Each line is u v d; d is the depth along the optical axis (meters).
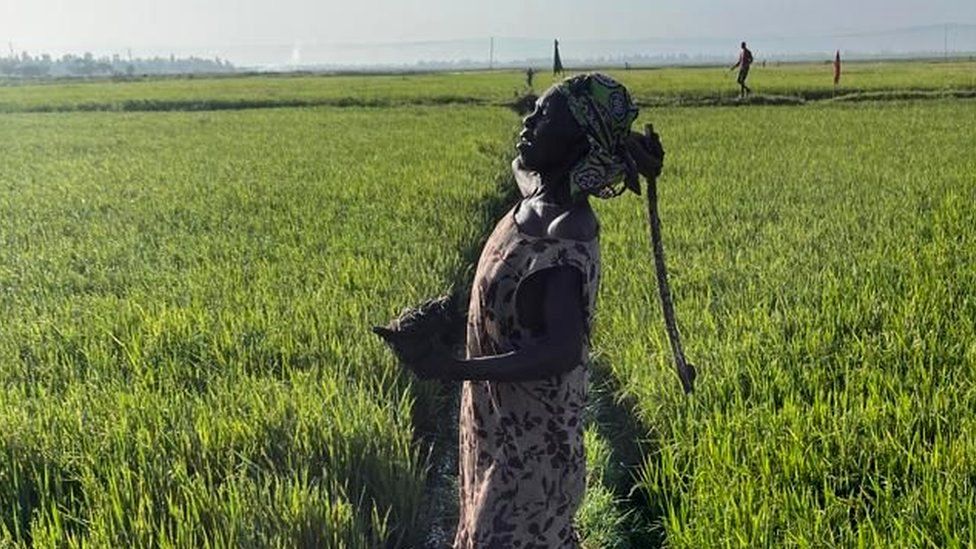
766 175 12.52
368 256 7.70
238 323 5.78
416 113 28.62
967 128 19.59
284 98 37.53
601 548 3.89
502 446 2.55
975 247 7.46
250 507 3.45
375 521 3.51
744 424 4.17
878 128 19.88
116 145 19.91
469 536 2.66
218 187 12.31
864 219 9.07
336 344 5.37
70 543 3.20
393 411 4.50
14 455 3.88
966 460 3.65
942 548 3.12
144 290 6.91
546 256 2.27
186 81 69.25
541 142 2.28
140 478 3.58
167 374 4.96
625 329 5.71
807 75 47.47
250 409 4.41
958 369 4.69
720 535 3.37
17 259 8.00
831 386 4.73
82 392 4.65
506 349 2.38
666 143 17.41
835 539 3.30
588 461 4.39
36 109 35.06
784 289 6.39
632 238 8.38
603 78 2.29
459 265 7.33
